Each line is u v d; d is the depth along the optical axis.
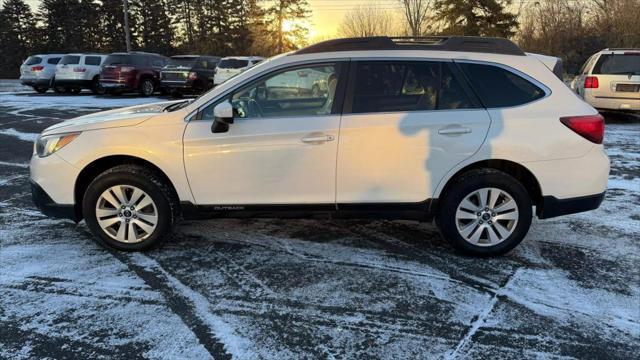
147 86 20.14
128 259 4.06
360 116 3.88
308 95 3.98
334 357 2.79
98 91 21.52
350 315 3.22
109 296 3.45
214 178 3.97
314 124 3.88
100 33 55.72
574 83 13.16
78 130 4.06
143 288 3.56
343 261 4.04
